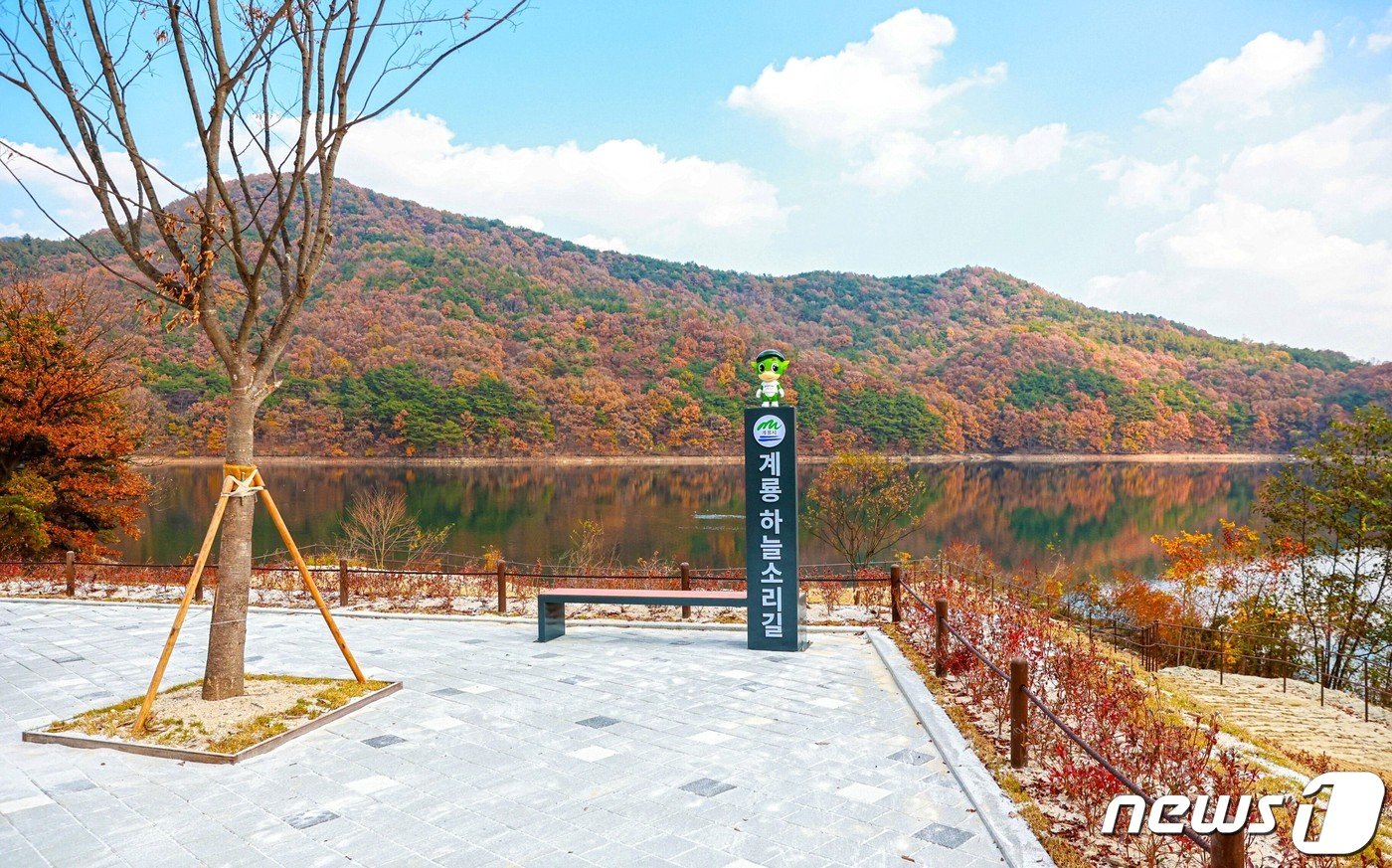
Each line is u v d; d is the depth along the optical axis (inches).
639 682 268.2
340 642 251.3
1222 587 644.7
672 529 1528.1
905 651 306.2
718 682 268.5
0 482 754.8
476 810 165.3
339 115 231.5
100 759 195.5
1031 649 292.8
